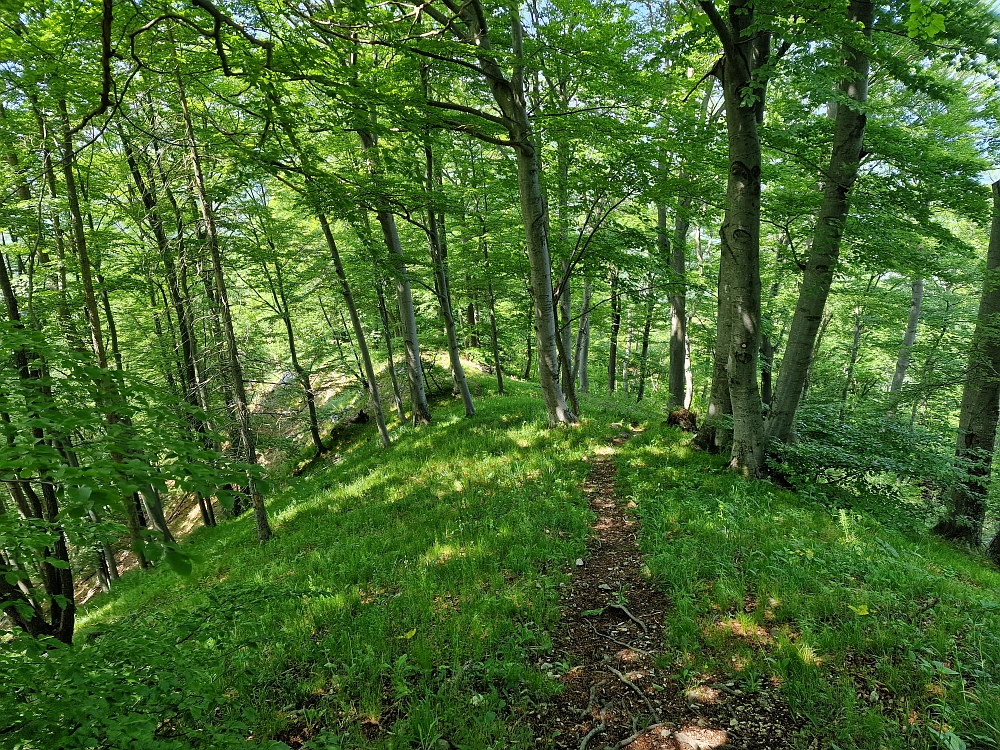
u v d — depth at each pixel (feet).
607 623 15.52
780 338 58.18
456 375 49.37
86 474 6.44
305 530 29.50
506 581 18.03
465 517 24.81
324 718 12.61
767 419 29.58
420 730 11.55
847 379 66.13
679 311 51.42
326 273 43.52
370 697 12.86
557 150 36.19
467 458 34.91
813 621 13.76
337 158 42.73
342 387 70.85
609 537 21.30
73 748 7.75
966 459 29.30
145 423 8.89
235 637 15.15
